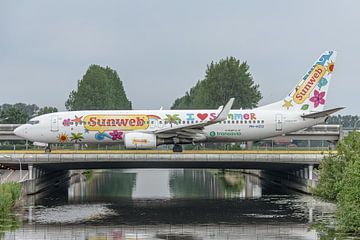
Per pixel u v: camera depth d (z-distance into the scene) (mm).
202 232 74000
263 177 158250
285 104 111312
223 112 102000
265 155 106875
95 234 72750
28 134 108812
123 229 76062
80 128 107812
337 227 74500
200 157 105875
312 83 112000
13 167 114000
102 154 105688
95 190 125438
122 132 107438
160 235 72312
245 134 108312
